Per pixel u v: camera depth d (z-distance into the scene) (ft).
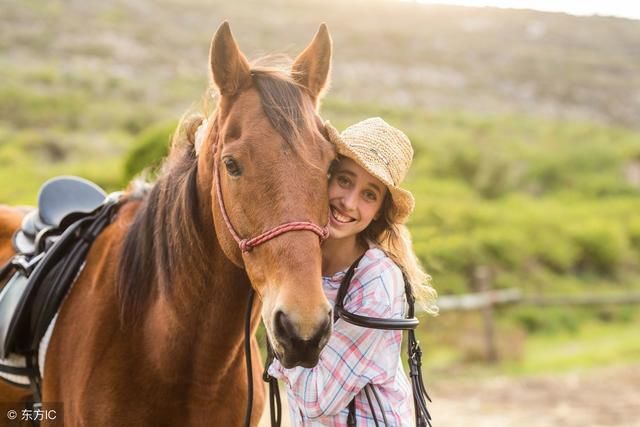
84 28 108.27
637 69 137.18
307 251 5.67
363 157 6.45
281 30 128.57
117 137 65.10
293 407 6.98
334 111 83.25
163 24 120.88
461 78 119.34
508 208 53.16
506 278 41.37
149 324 7.11
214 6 137.69
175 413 7.12
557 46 149.07
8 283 8.55
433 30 147.43
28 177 46.26
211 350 6.92
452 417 20.48
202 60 105.91
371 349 6.48
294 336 5.44
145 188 8.33
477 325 31.40
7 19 104.22
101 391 7.08
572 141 84.28
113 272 7.54
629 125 107.34
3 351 8.08
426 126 82.33
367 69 114.52
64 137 62.28
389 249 7.16
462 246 41.11
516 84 120.37
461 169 59.00
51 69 85.76
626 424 19.79
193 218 6.70
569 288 43.45
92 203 9.36
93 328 7.32
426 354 29.50
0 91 72.08
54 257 8.10
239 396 7.41
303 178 5.81
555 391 24.36
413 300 6.96
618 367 28.94
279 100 6.01
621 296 34.09
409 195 6.56
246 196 5.85
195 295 6.79
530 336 35.73
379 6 157.48
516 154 72.23
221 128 6.25
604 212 56.75
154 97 83.15
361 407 6.63
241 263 6.23
